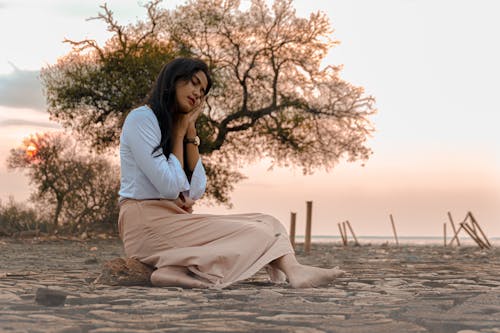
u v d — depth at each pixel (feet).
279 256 13.47
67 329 7.47
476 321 8.39
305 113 87.61
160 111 14.29
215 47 86.53
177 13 84.84
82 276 17.53
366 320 8.43
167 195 14.08
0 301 10.55
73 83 80.74
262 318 8.56
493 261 30.58
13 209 89.30
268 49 87.10
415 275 18.38
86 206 90.33
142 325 7.88
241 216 14.67
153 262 14.03
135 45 80.18
